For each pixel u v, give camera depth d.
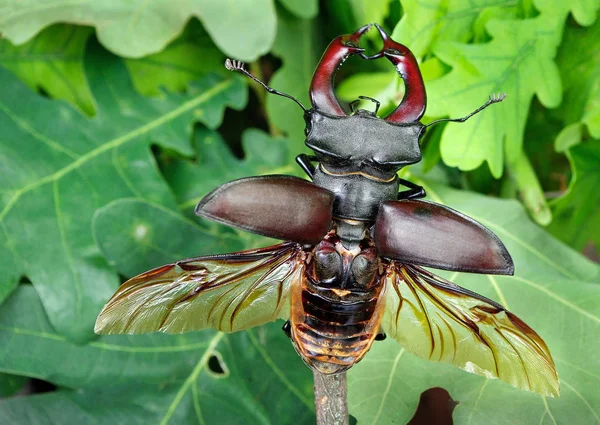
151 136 0.32
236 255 0.26
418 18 0.29
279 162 0.33
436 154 0.32
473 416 0.29
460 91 0.30
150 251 0.31
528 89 0.30
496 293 0.31
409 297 0.27
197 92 0.33
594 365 0.29
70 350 0.30
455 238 0.25
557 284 0.30
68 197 0.31
